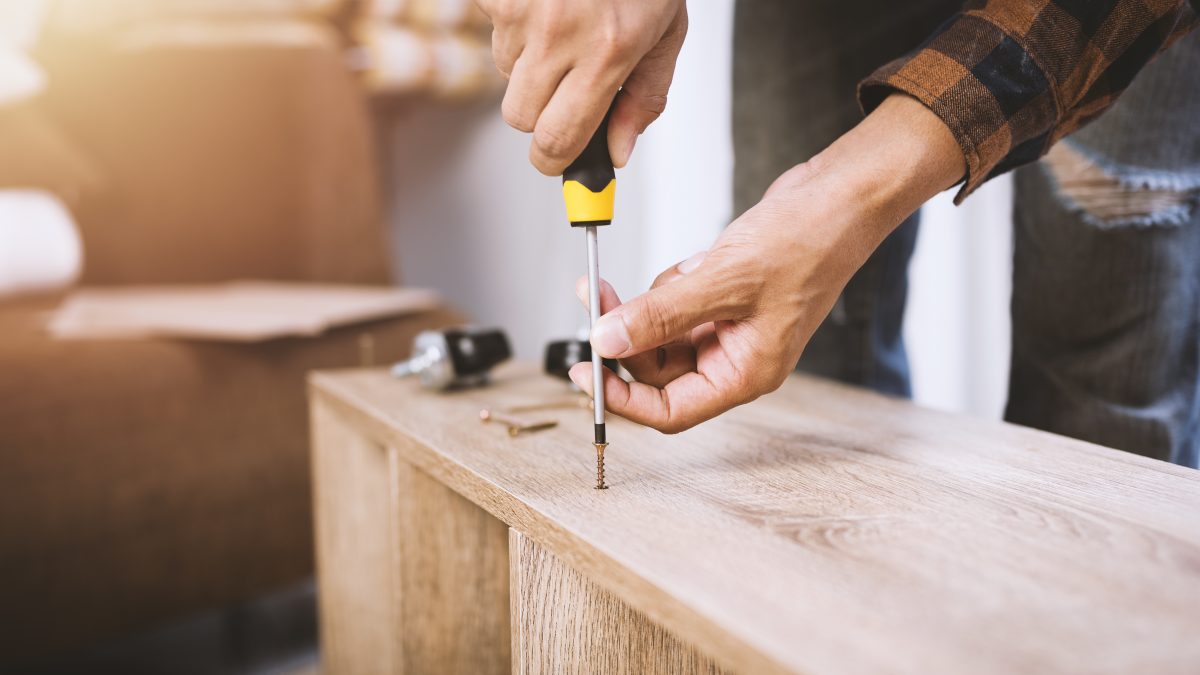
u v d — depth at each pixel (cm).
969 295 146
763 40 109
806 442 66
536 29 51
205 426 114
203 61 166
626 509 50
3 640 98
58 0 162
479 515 76
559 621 55
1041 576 41
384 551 88
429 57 193
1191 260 78
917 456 62
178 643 130
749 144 115
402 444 71
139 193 170
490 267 222
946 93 54
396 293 149
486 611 77
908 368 114
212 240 169
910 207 55
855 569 42
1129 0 55
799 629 35
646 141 184
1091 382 83
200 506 114
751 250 51
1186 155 76
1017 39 55
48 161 150
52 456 102
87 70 170
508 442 67
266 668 122
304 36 168
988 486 55
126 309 127
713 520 49
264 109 166
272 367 122
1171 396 81
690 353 59
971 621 36
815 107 106
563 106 52
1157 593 39
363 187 174
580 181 55
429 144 235
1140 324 79
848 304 108
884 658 33
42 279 134
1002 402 145
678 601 39
